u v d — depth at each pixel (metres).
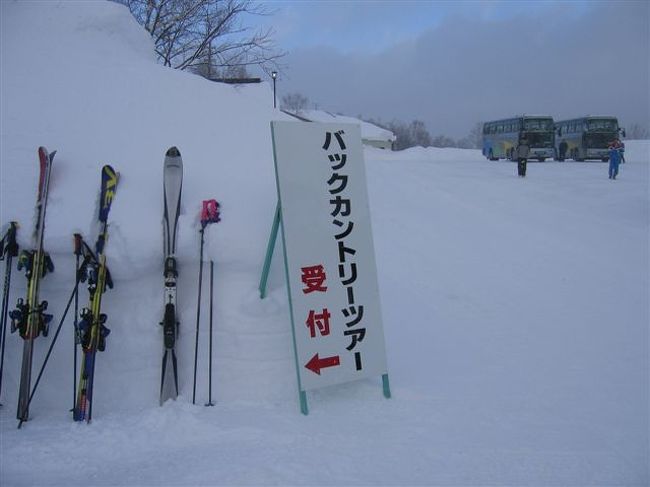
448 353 5.58
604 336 6.12
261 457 3.60
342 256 4.40
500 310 6.93
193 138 5.68
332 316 4.33
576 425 4.17
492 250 9.82
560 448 3.84
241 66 14.16
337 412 4.27
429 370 5.15
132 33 7.05
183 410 4.18
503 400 4.56
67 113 5.55
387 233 10.73
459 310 6.88
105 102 5.76
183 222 4.57
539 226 11.84
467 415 4.29
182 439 3.84
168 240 4.50
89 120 5.53
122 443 3.78
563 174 22.12
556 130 33.22
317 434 3.93
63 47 6.25
